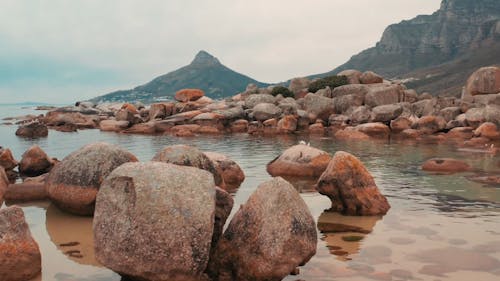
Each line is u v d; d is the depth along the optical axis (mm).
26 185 14281
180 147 13406
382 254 9039
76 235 10523
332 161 13102
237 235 8219
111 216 7781
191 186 7820
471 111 37656
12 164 18406
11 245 7965
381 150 27250
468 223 11258
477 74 46844
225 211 9250
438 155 24625
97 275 8148
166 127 45594
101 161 12250
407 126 40062
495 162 21672
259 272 7621
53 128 49875
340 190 12664
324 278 7844
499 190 15227
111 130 46625
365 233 10523
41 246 9719
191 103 54531
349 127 41219
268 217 7887
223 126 46594
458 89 142750
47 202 13828
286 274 7656
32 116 67438
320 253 9141
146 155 25078
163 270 7250
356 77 61531
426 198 14156
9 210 8312
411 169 19938
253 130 42812
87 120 53906
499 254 8984
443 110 42188
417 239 10008
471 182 16688
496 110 35188
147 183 7793
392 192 15055
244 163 22156
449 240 9906
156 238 7309
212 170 13766
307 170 18281
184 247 7262
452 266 8352
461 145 29969
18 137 38094
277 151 27375
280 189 8109
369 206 12367
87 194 11898
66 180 12172
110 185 8078
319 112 47969
